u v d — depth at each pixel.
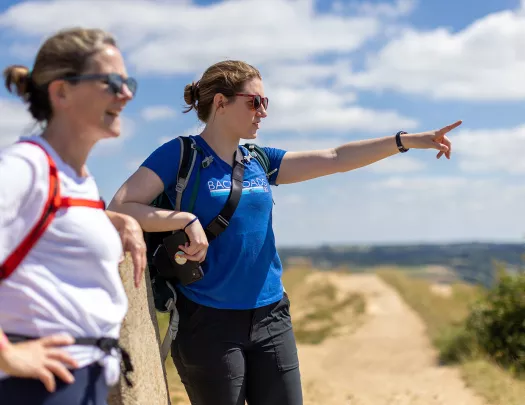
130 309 2.72
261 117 3.23
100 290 1.99
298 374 3.30
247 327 3.15
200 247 2.88
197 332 3.13
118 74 2.03
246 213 3.13
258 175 3.25
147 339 2.98
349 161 3.48
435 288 33.06
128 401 2.59
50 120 2.04
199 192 3.09
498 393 8.17
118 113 2.09
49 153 1.93
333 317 20.58
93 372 1.96
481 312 10.87
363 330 17.58
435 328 15.73
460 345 11.18
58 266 1.90
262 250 3.18
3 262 1.82
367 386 9.22
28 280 1.85
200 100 3.24
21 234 1.85
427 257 192.25
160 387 3.11
